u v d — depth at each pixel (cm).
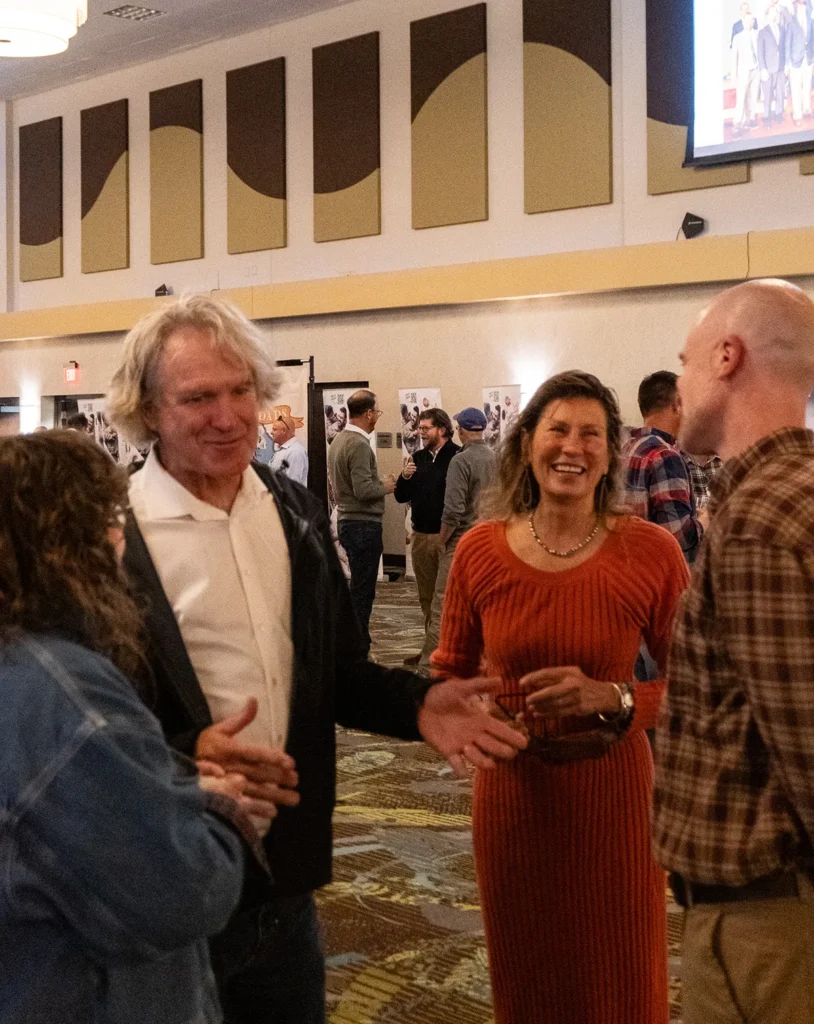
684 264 1017
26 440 121
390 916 338
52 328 1525
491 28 1158
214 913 114
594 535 215
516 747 188
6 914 109
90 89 1511
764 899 141
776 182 991
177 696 157
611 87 1083
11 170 1619
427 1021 273
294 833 169
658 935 210
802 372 151
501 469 223
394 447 1248
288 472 834
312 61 1289
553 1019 206
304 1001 178
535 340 1144
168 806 110
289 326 1323
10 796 108
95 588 117
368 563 746
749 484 143
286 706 171
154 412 171
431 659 228
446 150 1191
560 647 208
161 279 1452
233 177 1367
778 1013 142
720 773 142
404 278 1205
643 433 417
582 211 1109
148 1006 117
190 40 1375
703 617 145
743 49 987
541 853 204
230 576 169
